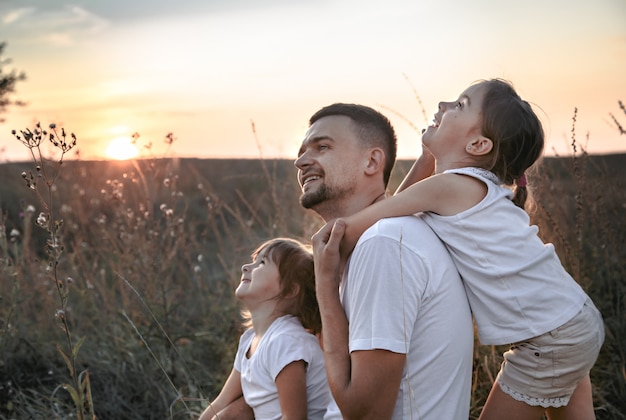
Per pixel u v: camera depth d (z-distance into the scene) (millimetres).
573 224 4859
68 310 4938
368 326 2197
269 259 2938
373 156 2611
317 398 2748
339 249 2436
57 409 3947
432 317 2260
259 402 2771
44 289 5145
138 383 4309
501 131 2494
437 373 2260
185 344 4773
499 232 2350
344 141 2590
